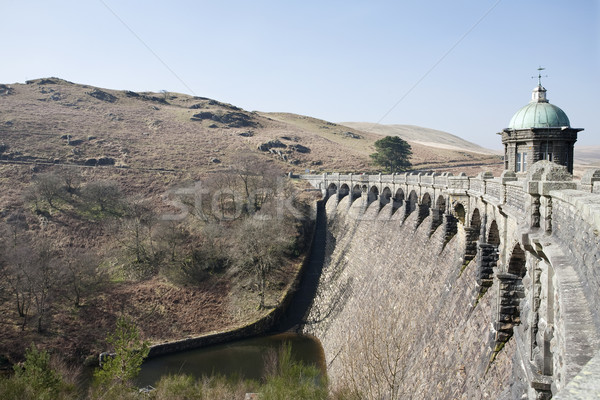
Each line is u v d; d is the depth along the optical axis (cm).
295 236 9312
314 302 8012
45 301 6900
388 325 4550
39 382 3822
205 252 8738
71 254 8125
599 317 884
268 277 8306
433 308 3894
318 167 14975
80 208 9894
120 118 17638
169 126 17775
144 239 9169
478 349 2734
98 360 6281
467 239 3609
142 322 7112
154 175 12281
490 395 2330
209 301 7800
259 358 6481
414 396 3334
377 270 6188
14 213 9206
